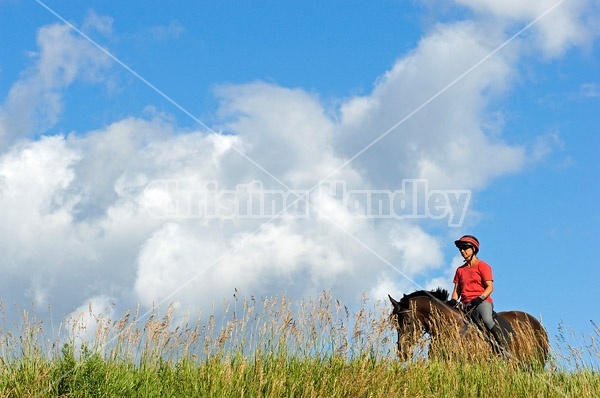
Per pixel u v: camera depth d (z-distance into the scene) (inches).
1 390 297.9
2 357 321.4
